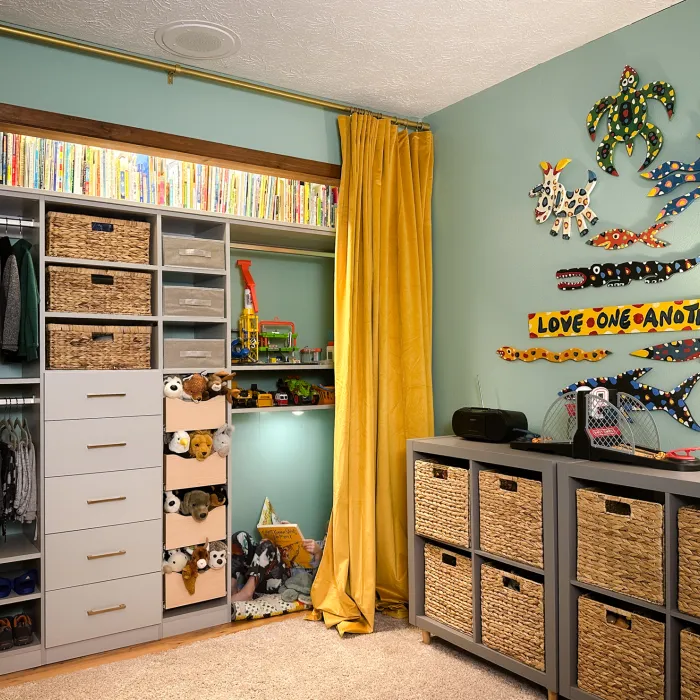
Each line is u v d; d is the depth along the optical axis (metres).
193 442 3.01
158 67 2.94
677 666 2.08
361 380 3.26
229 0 2.46
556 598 2.39
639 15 2.57
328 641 2.92
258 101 3.24
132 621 2.87
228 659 2.73
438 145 3.56
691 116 2.43
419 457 3.06
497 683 2.54
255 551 3.38
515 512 2.54
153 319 2.96
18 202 2.74
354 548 3.14
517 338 3.10
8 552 2.69
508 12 2.54
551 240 2.95
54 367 2.73
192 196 3.07
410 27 2.66
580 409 2.45
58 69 2.77
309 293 3.76
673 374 2.49
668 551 2.07
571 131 2.86
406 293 3.38
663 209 2.53
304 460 3.73
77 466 2.75
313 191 3.41
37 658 2.67
